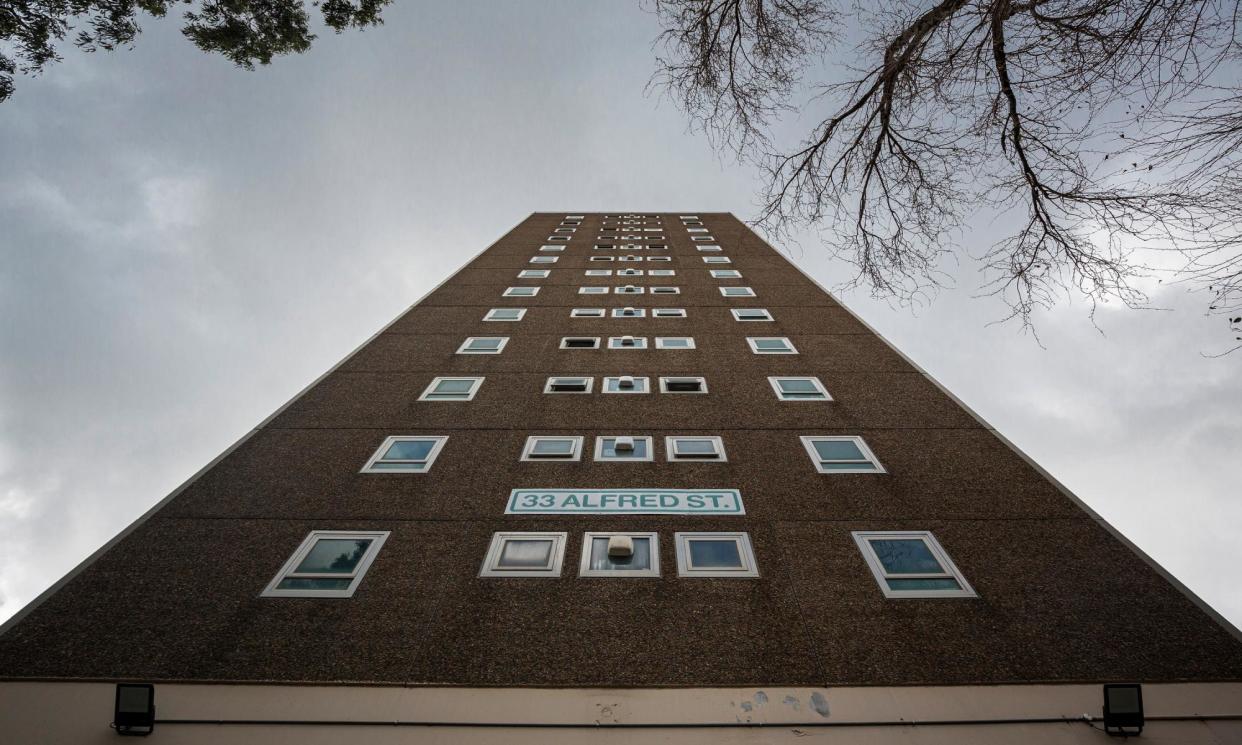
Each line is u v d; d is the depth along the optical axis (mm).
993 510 11406
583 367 17734
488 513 11453
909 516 11281
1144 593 9461
